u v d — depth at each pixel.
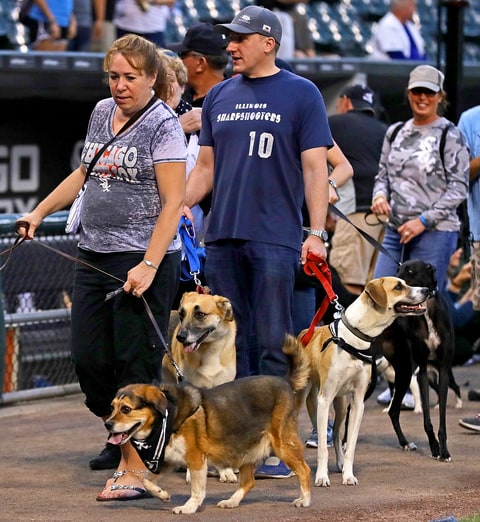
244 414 9.09
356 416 10.20
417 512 9.12
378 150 15.20
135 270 9.35
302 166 10.25
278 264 10.15
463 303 16.81
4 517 8.94
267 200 10.19
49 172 17.77
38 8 18.03
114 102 9.76
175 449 8.91
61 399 14.62
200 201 11.27
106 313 9.86
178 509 9.02
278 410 9.29
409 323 11.41
